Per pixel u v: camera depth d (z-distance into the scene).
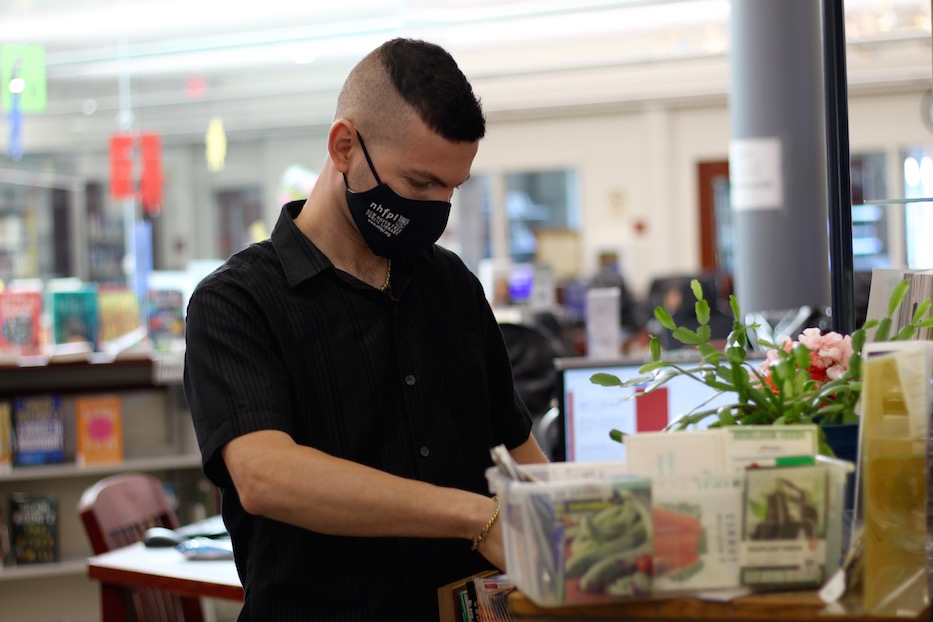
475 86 11.85
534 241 12.55
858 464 1.12
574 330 9.35
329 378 1.59
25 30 8.45
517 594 1.12
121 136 6.67
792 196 3.96
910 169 2.21
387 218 1.54
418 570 1.59
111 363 4.75
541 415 3.69
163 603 3.14
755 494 1.10
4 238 10.33
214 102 10.12
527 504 1.08
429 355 1.68
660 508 1.09
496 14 7.23
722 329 7.54
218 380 1.50
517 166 12.47
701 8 8.65
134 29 8.56
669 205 11.88
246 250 1.65
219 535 2.76
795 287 3.97
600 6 7.43
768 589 1.10
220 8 8.06
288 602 1.57
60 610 4.63
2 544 4.61
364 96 1.52
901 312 1.63
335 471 1.38
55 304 5.34
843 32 1.88
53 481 4.76
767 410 1.33
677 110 11.81
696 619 1.09
